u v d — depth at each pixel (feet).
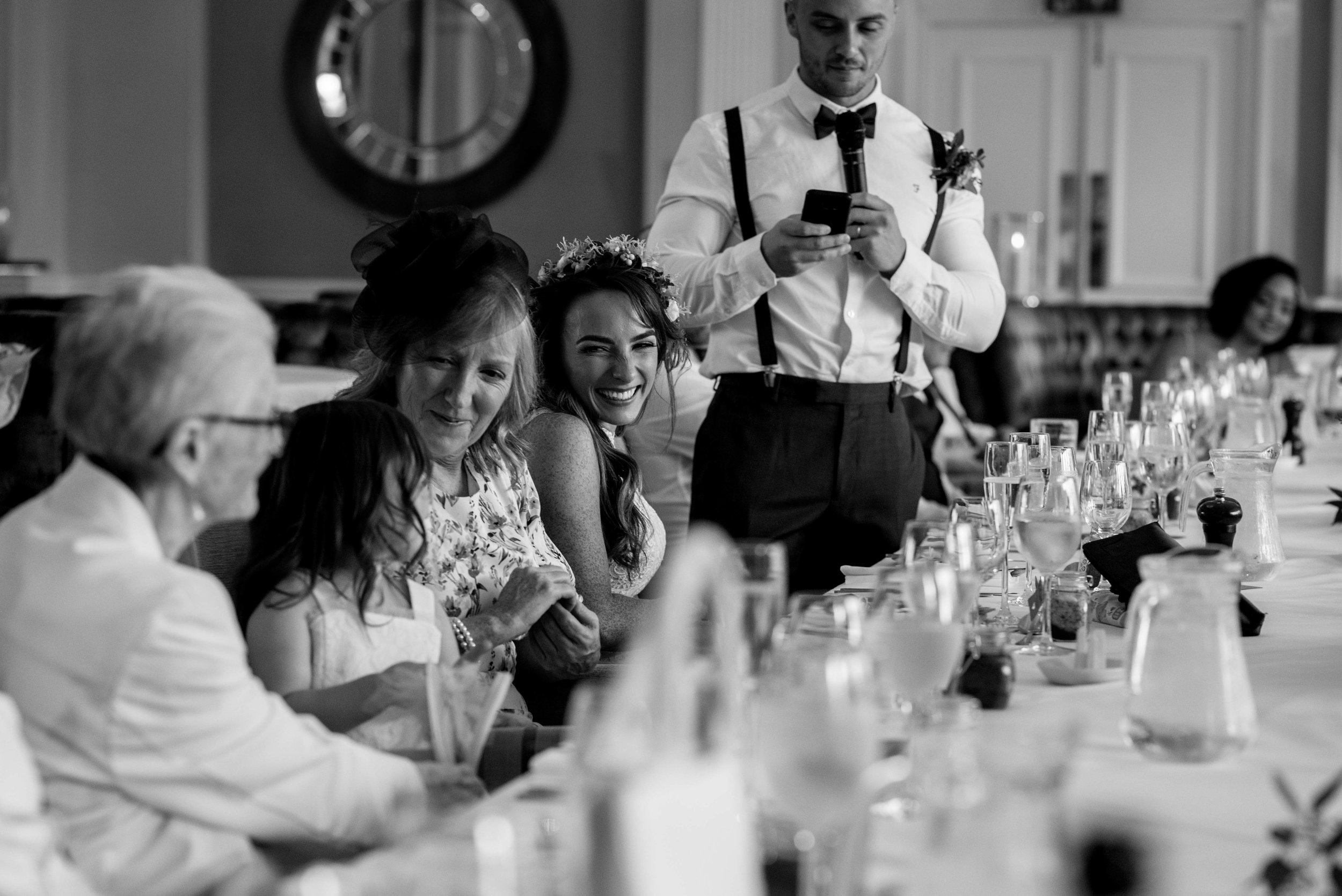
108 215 35.04
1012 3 33.83
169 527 5.53
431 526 8.38
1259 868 4.32
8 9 33.78
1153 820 4.66
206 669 5.16
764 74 32.50
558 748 6.52
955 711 4.56
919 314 12.07
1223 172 33.78
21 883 4.31
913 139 12.69
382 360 8.39
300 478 6.74
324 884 3.56
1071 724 3.62
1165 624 5.42
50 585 5.18
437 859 3.92
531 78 33.42
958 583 6.03
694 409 14.32
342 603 6.79
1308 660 7.00
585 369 10.36
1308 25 33.32
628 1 33.14
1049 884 3.38
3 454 12.52
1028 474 7.76
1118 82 33.78
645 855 3.17
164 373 5.24
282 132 34.53
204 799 5.22
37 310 19.27
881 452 12.36
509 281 8.32
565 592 8.27
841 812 4.11
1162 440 10.64
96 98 34.96
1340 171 33.06
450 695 6.37
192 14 34.42
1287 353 22.71
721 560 5.10
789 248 11.67
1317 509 12.64
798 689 4.14
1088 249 34.14
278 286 34.73
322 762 5.44
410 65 33.78
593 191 33.55
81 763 5.16
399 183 34.01
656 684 3.70
